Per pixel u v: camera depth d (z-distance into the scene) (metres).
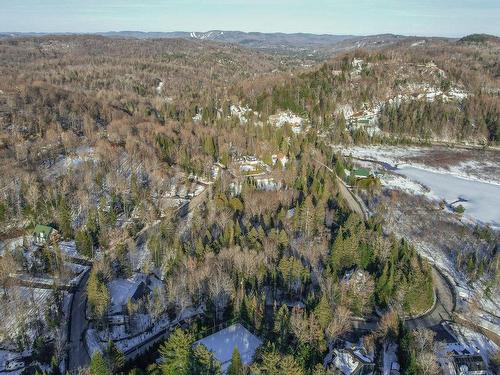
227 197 154.62
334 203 155.12
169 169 177.38
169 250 121.75
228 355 87.94
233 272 106.88
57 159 171.25
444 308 110.75
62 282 115.44
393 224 154.38
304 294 109.62
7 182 142.62
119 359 82.38
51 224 136.50
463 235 149.00
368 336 92.38
